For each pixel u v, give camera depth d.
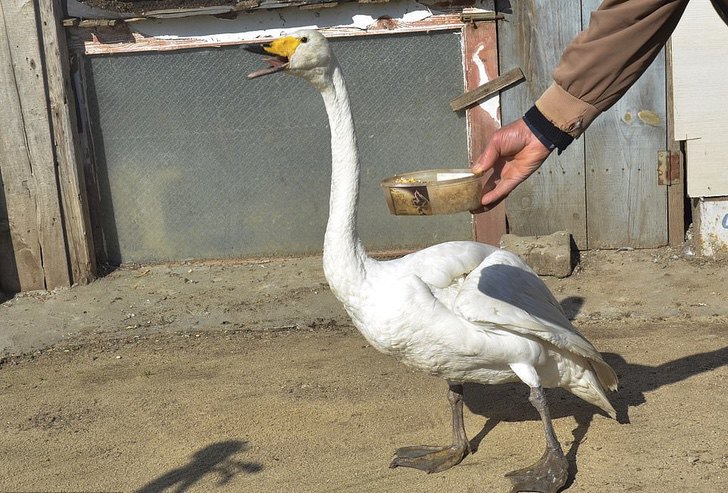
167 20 7.75
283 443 5.04
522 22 7.64
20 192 7.63
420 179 4.39
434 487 4.50
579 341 4.41
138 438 5.20
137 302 7.41
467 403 5.45
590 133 7.78
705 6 7.13
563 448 4.81
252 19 7.73
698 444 4.68
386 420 5.24
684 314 6.56
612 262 7.66
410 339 4.30
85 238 7.77
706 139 7.33
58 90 7.55
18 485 4.73
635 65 3.63
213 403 5.59
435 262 4.47
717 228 7.48
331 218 4.36
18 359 6.61
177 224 8.16
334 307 7.09
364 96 7.86
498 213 7.93
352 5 7.64
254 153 8.01
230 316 7.05
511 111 7.80
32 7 7.39
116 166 8.04
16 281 7.75
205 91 7.91
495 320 4.17
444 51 7.76
